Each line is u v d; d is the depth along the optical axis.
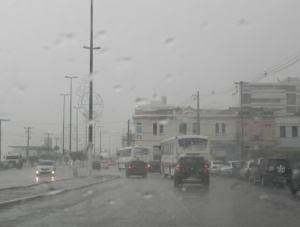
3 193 18.69
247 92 99.00
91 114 32.19
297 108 100.56
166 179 35.69
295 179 19.84
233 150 67.25
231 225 10.92
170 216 12.49
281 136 66.75
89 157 32.16
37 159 96.62
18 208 14.44
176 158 34.06
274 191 22.66
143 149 56.19
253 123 66.88
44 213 13.13
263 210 13.99
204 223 11.21
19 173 48.66
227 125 67.88
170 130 69.00
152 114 69.62
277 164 26.12
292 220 11.83
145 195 19.45
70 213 13.12
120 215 12.67
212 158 67.00
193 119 68.62
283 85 100.69
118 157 64.56
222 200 17.25
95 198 17.95
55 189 21.28
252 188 25.14
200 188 24.36
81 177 34.50
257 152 53.44
